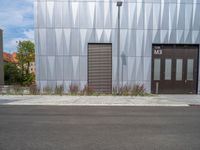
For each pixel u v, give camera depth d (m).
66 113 9.80
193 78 18.25
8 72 45.88
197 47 18.19
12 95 15.77
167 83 18.27
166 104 12.41
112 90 17.06
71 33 17.97
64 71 18.19
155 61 18.22
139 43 17.98
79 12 17.86
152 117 9.04
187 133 6.75
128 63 18.06
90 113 9.81
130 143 5.77
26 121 8.25
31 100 13.48
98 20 17.88
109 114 9.61
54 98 14.27
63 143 5.75
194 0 17.77
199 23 17.92
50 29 17.95
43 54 18.09
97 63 18.19
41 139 6.07
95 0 17.77
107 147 5.46
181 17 17.83
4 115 9.38
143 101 13.25
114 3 17.77
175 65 18.22
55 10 17.84
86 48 18.03
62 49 18.06
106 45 18.11
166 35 17.89
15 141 5.89
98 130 7.02
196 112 10.21
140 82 18.20
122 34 17.91
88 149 5.31
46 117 8.96
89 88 16.66
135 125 7.70
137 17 17.83
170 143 5.80
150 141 5.95
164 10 17.81
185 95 17.16
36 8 17.83
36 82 18.19
